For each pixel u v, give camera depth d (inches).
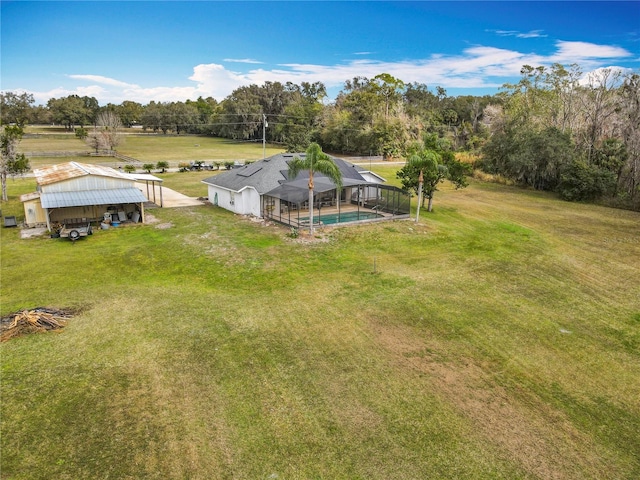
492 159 2096.5
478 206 1473.9
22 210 1268.5
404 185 1285.7
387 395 431.8
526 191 1817.2
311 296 685.9
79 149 3284.9
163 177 2022.6
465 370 482.6
